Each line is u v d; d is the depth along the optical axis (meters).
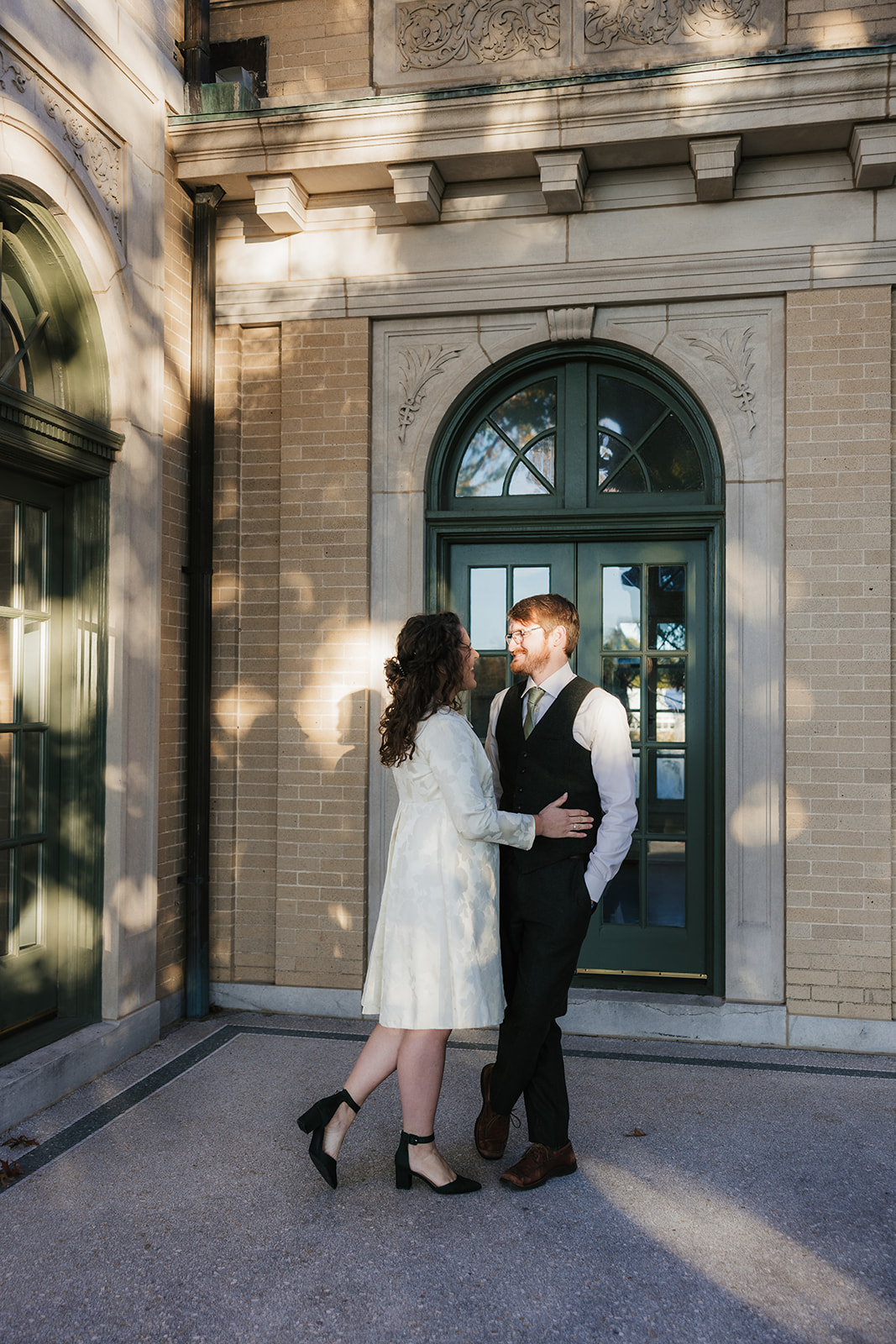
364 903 4.61
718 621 4.41
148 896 4.20
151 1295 2.33
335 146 4.36
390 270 4.63
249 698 4.79
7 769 3.69
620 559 4.64
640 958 4.55
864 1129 3.31
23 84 3.40
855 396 4.18
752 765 4.29
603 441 4.66
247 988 4.68
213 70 4.82
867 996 4.12
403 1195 2.81
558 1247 2.54
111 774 3.98
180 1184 2.88
